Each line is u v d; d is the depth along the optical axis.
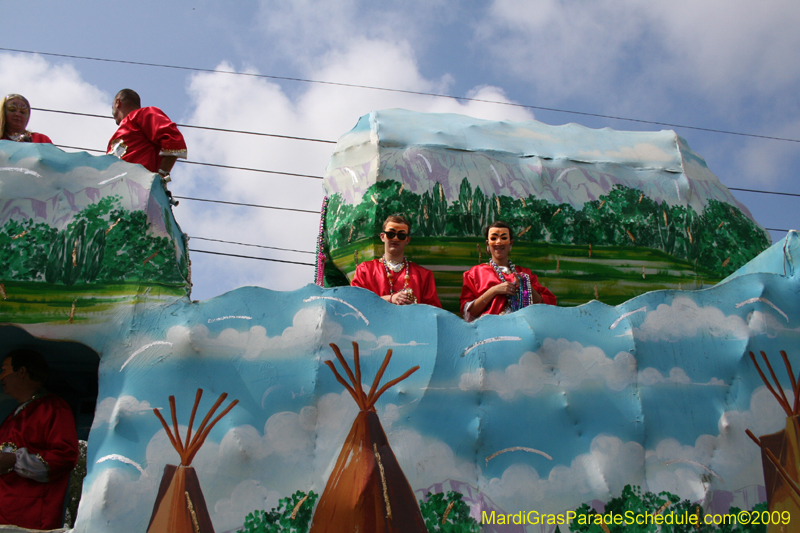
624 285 6.25
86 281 4.65
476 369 4.64
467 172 6.17
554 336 4.84
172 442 4.26
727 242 6.63
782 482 4.78
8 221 4.70
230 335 4.54
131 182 4.96
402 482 4.29
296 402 4.41
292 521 4.16
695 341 5.05
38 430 4.74
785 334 5.20
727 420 4.85
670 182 6.64
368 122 6.36
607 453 4.61
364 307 4.71
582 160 6.54
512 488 4.42
